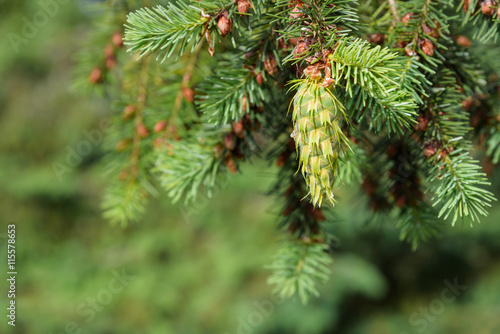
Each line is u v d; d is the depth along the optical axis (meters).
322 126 0.51
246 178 2.51
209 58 0.64
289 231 0.64
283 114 0.60
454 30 0.59
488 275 2.42
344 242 2.28
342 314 2.31
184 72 0.65
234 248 2.59
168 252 2.63
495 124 0.61
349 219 2.06
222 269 2.47
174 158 0.62
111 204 0.68
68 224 2.66
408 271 2.46
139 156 0.69
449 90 0.57
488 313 2.23
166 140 0.65
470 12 0.57
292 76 0.57
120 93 0.72
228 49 0.61
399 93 0.52
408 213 0.63
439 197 0.57
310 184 0.52
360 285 2.18
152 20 0.53
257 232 2.64
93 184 2.69
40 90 2.83
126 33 0.53
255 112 0.59
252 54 0.57
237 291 2.38
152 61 0.67
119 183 0.69
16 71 2.78
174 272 2.53
